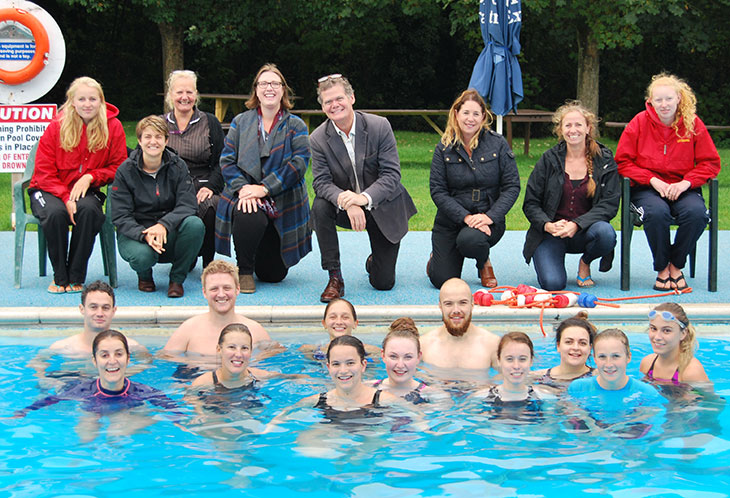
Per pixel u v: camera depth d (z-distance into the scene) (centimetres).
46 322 613
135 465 377
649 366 516
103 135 692
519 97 1172
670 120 692
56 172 689
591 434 415
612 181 694
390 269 700
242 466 376
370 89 2844
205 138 742
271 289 714
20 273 700
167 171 685
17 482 358
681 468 372
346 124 689
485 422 435
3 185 1391
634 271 780
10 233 985
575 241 697
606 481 357
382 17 2334
